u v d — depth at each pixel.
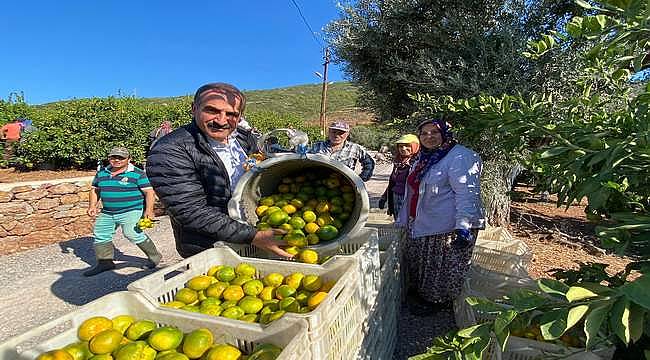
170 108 12.02
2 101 10.88
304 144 2.96
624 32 1.04
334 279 2.05
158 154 2.21
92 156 9.78
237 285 2.10
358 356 1.99
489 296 3.05
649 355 1.03
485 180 6.19
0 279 5.03
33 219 6.58
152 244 5.31
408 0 6.35
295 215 2.66
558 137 1.72
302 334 1.39
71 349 1.45
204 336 1.53
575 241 5.96
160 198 2.24
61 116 9.62
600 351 1.68
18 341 1.36
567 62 5.24
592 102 1.87
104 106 10.28
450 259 3.20
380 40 6.79
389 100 7.56
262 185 2.81
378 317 2.44
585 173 1.58
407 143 4.47
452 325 3.39
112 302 1.71
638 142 1.30
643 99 1.33
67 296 4.47
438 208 3.20
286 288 2.00
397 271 3.27
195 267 2.22
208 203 2.42
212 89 2.35
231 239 2.26
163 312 1.69
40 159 9.62
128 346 1.48
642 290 0.85
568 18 5.62
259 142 3.18
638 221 1.15
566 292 0.96
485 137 5.25
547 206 8.68
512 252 4.25
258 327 1.52
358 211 2.59
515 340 2.10
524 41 5.55
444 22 6.14
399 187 4.59
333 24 7.59
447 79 5.87
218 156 2.45
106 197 5.03
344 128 5.01
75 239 7.04
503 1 5.93
